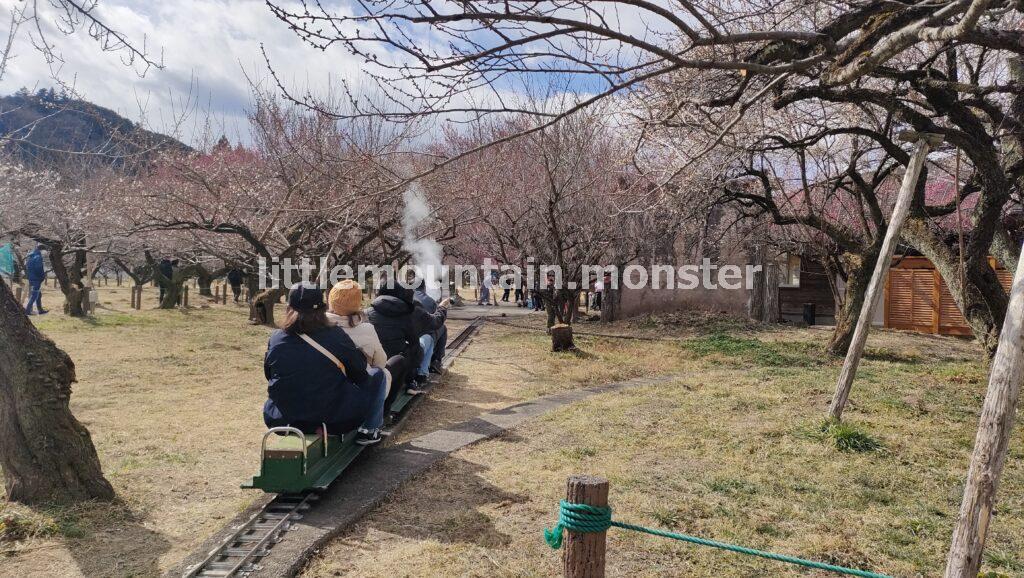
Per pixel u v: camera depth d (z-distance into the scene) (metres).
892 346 15.04
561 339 14.30
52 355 5.02
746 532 4.74
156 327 16.28
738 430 7.52
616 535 4.66
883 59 4.55
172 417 8.04
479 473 6.02
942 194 16.89
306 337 5.31
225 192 15.18
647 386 10.43
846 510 5.19
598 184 15.84
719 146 9.79
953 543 2.83
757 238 17.61
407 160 13.66
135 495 5.32
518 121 16.28
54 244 18.84
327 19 3.62
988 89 7.19
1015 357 2.67
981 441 2.75
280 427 4.94
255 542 4.39
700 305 19.84
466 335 17.41
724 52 6.48
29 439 4.91
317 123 12.41
